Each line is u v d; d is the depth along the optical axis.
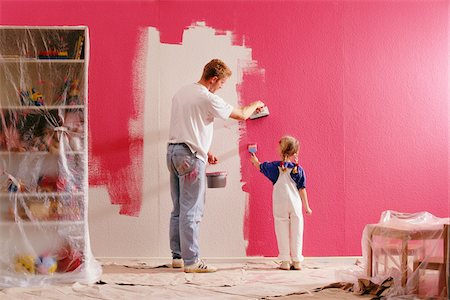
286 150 4.13
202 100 3.86
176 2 4.39
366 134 4.41
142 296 3.04
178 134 3.91
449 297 2.75
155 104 4.36
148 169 4.34
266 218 4.36
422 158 4.43
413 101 4.44
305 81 4.41
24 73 3.62
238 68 4.39
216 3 4.40
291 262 4.13
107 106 4.34
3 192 3.55
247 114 4.03
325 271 3.92
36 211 3.56
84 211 3.59
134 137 4.34
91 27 4.36
